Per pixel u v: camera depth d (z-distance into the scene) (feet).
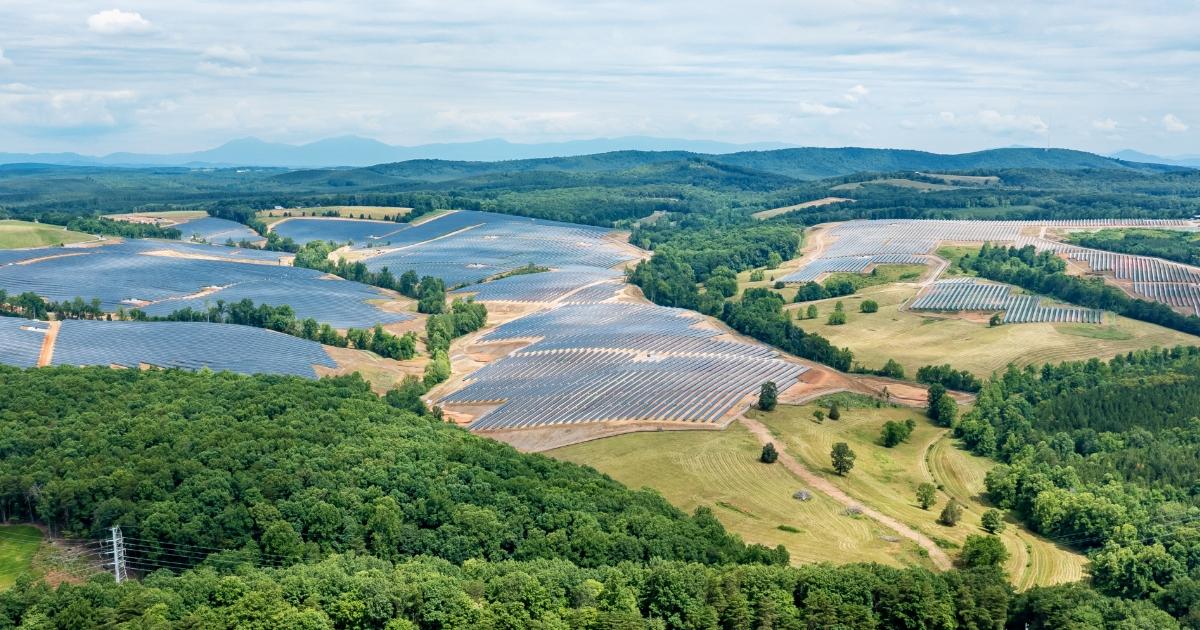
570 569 551.18
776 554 628.69
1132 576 631.97
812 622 526.57
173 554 545.85
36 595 479.41
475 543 583.58
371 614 488.85
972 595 560.61
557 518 613.11
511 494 648.79
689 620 522.06
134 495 577.43
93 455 623.36
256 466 625.00
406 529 585.22
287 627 464.24
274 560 549.54
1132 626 533.55
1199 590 599.57
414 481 632.38
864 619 528.63
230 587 488.85
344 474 627.05
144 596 474.08
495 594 515.09
